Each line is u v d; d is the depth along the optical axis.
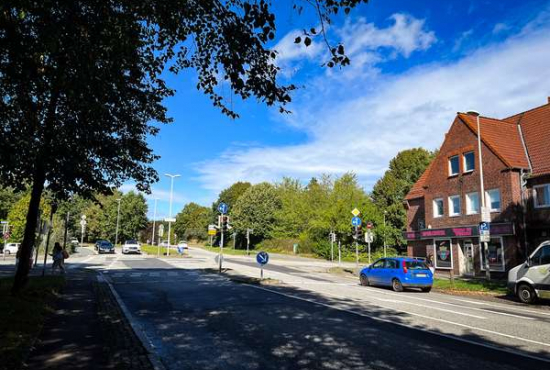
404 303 12.78
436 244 28.72
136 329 8.04
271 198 71.06
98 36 6.91
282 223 64.38
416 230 33.84
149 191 13.51
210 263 34.34
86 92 8.39
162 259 39.25
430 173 29.83
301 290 15.80
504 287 18.31
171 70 8.26
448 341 7.48
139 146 12.30
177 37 7.54
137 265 30.38
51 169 10.68
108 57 7.65
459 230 26.22
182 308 11.03
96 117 9.98
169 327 8.55
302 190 72.00
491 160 24.70
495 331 8.54
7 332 6.68
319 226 48.16
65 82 7.68
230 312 10.40
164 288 15.99
